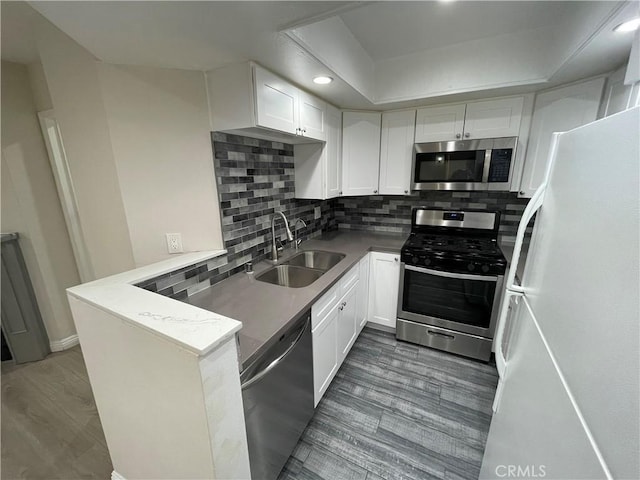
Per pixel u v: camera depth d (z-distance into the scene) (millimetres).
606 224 516
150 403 931
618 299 445
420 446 1548
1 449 1546
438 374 2086
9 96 1991
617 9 1039
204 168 1584
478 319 2146
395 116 2447
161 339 778
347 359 2264
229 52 1274
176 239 1586
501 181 2113
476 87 1937
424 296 2297
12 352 2201
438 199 2727
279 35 1140
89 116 1400
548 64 1731
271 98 1516
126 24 1023
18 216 2127
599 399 467
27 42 1696
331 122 2230
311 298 1449
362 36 1799
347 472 1422
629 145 472
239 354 993
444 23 1672
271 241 2146
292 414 1390
